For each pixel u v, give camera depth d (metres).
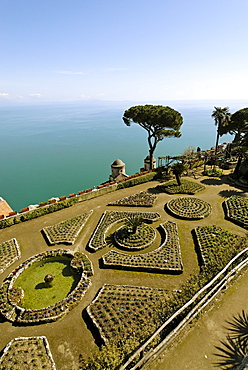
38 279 19.03
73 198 33.22
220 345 9.69
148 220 27.11
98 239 23.61
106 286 17.44
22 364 12.12
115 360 9.24
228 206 29.11
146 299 15.73
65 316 15.24
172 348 9.62
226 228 24.80
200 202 30.91
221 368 8.79
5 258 21.33
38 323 14.77
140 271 19.16
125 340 11.85
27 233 26.09
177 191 35.41
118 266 19.42
